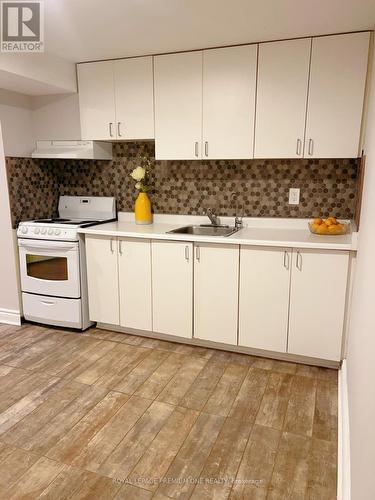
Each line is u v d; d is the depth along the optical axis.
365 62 2.44
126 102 3.08
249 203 3.15
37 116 3.39
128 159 3.48
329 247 2.42
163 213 3.44
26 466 1.79
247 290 2.71
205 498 1.61
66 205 3.69
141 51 2.86
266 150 2.76
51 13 2.18
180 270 2.86
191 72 2.85
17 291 3.36
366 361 1.27
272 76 2.65
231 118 2.81
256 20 2.27
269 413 2.17
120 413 2.17
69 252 3.11
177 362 2.75
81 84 3.19
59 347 2.98
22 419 2.12
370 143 1.96
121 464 1.80
